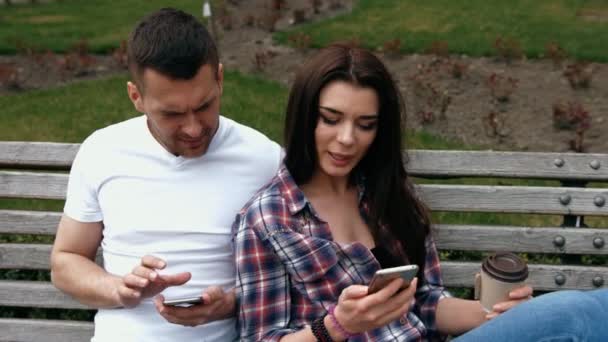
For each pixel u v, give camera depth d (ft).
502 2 26.12
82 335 8.57
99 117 18.02
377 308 5.89
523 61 20.72
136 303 6.64
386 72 6.79
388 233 7.40
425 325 7.44
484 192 8.13
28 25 26.17
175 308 6.44
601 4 25.46
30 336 8.64
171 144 6.91
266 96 18.84
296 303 7.00
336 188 7.32
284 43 23.35
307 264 6.83
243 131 7.45
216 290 6.50
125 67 21.85
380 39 22.81
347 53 6.70
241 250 6.89
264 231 6.82
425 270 7.58
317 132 6.81
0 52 23.16
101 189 7.23
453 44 21.97
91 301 7.04
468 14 24.86
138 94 6.75
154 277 6.19
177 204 7.17
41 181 8.30
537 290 8.46
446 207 8.18
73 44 23.39
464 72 19.90
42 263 8.48
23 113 18.47
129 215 7.16
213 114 6.79
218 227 7.22
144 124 7.28
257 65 21.12
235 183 7.29
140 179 7.16
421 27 23.76
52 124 17.65
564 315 6.42
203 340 7.23
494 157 8.15
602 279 8.29
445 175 8.21
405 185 7.48
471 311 7.23
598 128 16.92
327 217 7.22
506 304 6.61
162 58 6.32
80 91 19.97
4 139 16.78
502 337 6.46
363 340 6.91
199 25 6.60
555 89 19.01
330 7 26.84
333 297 6.93
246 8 27.61
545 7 25.38
